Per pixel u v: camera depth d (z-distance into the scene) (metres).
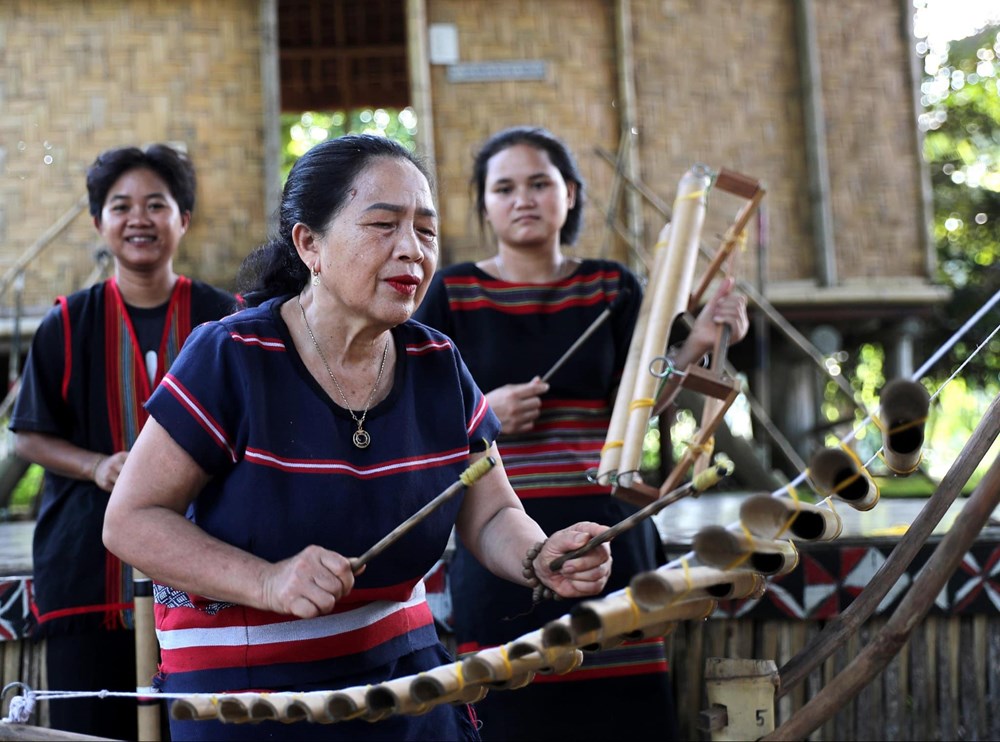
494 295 2.90
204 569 1.73
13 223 5.81
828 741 3.12
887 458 1.57
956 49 10.37
